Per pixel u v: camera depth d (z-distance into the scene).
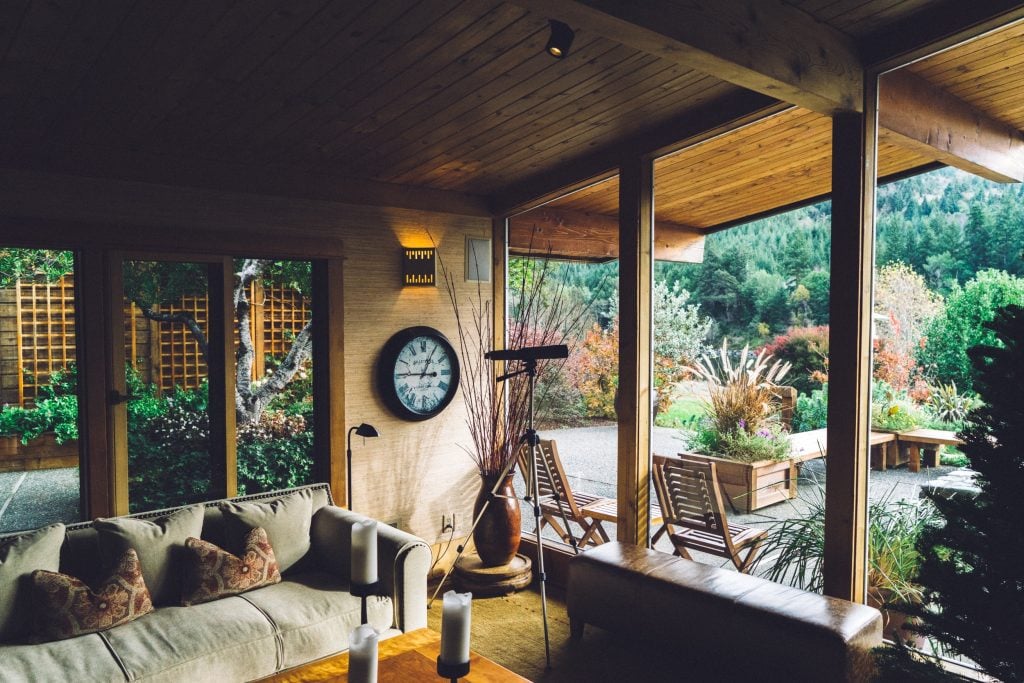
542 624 3.88
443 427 4.95
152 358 3.96
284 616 2.93
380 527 3.42
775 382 3.44
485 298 5.12
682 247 3.91
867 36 3.01
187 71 3.03
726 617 2.99
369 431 4.00
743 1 2.61
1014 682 1.90
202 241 3.91
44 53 2.78
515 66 3.21
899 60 2.97
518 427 4.50
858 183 3.03
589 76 3.32
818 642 2.71
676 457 3.93
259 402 6.09
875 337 3.08
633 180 4.04
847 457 3.05
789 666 2.79
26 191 3.43
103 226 3.61
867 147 3.05
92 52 2.81
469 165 4.43
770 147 3.48
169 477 4.04
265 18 2.70
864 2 2.77
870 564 3.12
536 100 3.55
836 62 2.93
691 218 3.86
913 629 2.13
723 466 3.68
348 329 4.50
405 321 4.75
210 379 4.08
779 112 3.40
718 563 3.73
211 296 4.07
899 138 3.00
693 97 3.54
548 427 4.64
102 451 3.66
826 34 2.91
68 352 7.35
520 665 3.37
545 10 2.23
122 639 2.67
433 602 4.24
